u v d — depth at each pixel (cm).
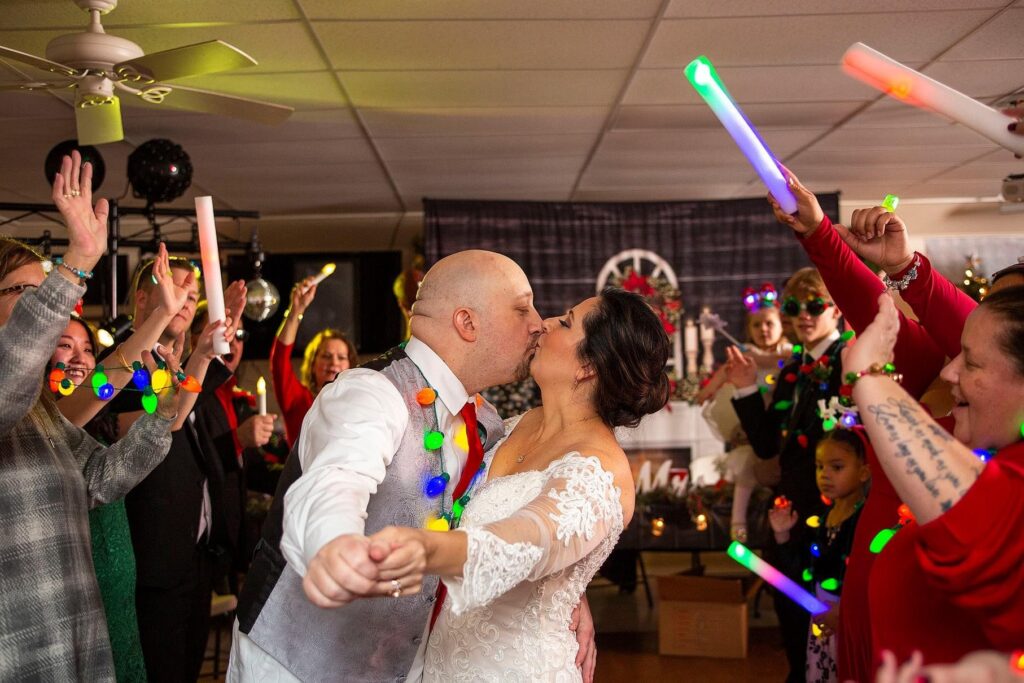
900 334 231
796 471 362
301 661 185
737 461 510
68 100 441
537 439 193
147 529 304
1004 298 139
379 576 119
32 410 201
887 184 661
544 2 341
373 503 183
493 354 193
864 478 303
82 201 181
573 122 494
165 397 223
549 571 146
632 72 417
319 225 754
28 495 190
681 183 647
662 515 551
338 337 471
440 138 519
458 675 173
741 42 383
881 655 147
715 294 630
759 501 505
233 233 764
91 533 260
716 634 509
